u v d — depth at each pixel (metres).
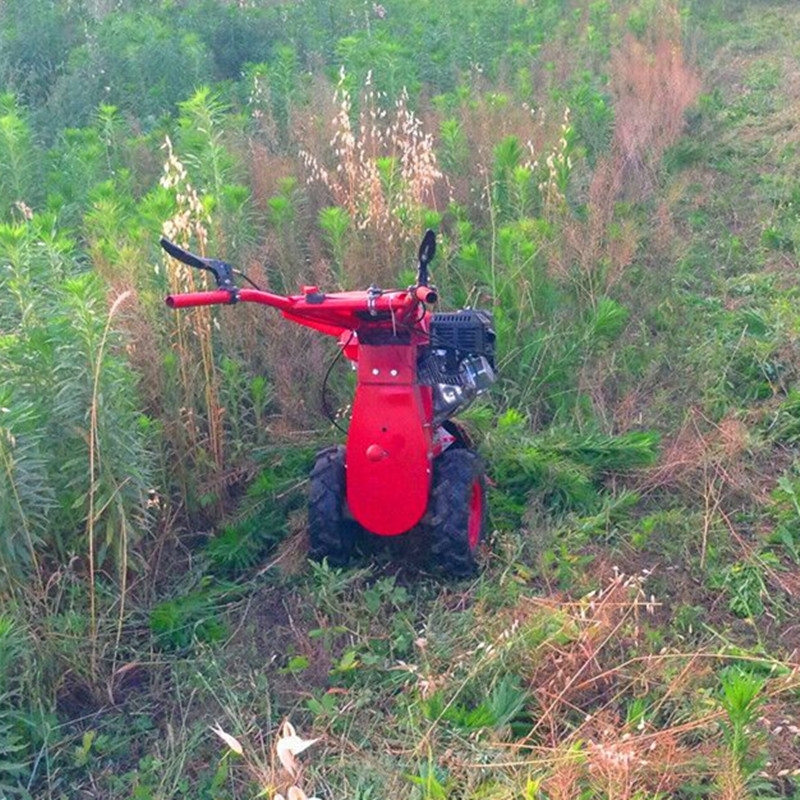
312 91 6.60
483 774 2.36
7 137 4.85
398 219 4.43
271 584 3.20
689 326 4.66
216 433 3.49
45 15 8.09
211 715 2.69
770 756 2.46
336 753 2.51
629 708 2.54
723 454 3.71
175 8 9.08
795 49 9.59
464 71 7.69
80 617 2.82
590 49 8.62
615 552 3.24
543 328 4.19
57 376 2.88
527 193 4.97
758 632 2.93
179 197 3.80
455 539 3.03
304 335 3.97
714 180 6.52
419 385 3.05
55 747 2.59
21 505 2.69
